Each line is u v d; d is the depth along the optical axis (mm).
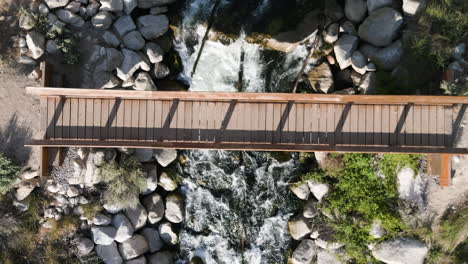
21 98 16938
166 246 18422
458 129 15914
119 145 15328
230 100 15742
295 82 18016
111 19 17469
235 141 15766
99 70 17234
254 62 18156
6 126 16969
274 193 18344
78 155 17156
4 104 16969
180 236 18438
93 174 17078
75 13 17203
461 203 16703
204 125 15836
